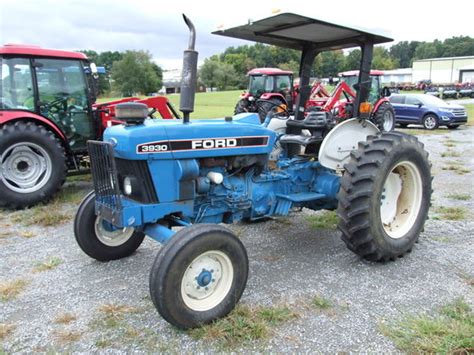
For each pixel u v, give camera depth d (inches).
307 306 119.2
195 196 130.4
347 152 154.9
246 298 124.0
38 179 230.7
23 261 154.9
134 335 107.0
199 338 105.2
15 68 241.0
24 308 121.3
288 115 187.5
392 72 2564.0
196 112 925.8
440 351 97.1
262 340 103.9
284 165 156.3
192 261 105.8
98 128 272.2
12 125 223.3
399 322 109.7
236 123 137.0
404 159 146.5
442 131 556.1
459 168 301.9
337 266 145.7
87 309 120.1
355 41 157.0
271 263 148.8
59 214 208.5
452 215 194.4
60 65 254.8
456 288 128.0
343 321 111.5
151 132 117.7
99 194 125.4
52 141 229.8
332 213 203.2
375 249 140.9
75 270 146.3
